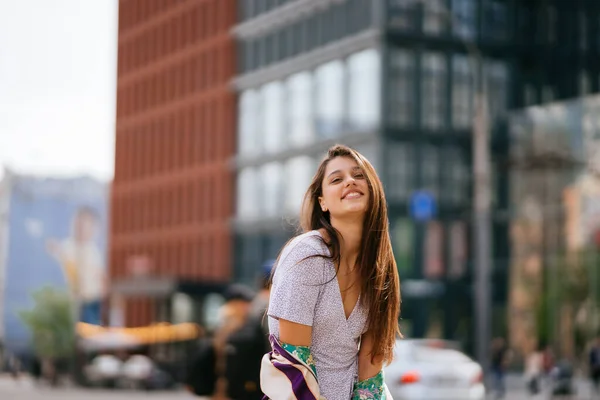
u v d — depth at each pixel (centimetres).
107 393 3469
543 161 4366
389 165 5381
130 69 8500
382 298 372
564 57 5478
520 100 5484
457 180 5497
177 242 7719
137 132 8362
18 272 8794
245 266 6719
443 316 5400
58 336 8069
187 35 7669
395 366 1917
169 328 3872
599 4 5491
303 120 6122
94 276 8912
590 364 2853
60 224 8981
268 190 6512
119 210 8625
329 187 371
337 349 363
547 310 4391
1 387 4081
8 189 8919
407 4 5509
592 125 4162
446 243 5444
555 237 4362
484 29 5509
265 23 6581
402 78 5456
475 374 1930
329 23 5931
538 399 3036
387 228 375
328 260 355
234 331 796
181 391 3778
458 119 5534
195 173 7456
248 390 789
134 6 8469
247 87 6762
